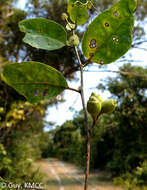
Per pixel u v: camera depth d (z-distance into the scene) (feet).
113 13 0.45
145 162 4.19
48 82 0.45
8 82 0.44
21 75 0.44
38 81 0.45
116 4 0.45
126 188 3.66
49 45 0.46
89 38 0.47
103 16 0.46
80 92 0.42
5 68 0.43
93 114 0.43
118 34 0.46
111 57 0.47
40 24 0.47
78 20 0.52
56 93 0.45
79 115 1.97
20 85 0.44
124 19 0.46
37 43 0.45
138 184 3.74
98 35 0.47
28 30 0.46
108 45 0.47
